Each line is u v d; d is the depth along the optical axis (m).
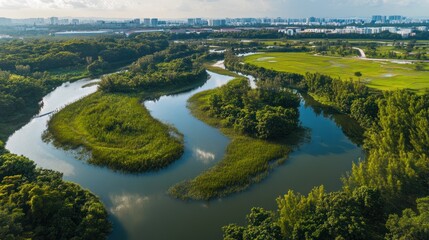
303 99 128.12
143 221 55.44
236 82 132.62
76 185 59.41
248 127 89.69
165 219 55.97
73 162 75.56
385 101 92.38
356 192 48.47
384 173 53.22
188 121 101.31
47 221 48.31
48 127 95.50
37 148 83.19
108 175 70.19
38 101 121.69
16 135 92.00
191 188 64.31
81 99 118.38
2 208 46.16
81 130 90.75
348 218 42.66
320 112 111.94
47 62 169.75
